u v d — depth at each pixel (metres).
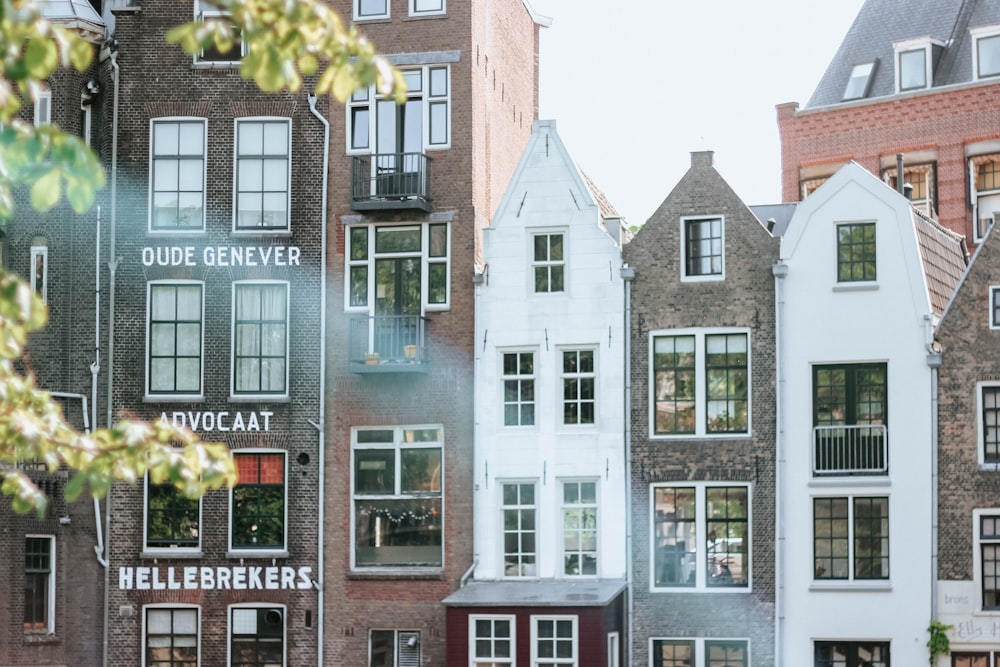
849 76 50.34
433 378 36.56
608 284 35.44
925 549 33.25
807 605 33.78
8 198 10.17
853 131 49.25
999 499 33.00
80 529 37.03
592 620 33.34
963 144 47.28
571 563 35.31
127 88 38.03
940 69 48.31
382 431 36.72
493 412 35.91
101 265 37.59
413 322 36.59
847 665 33.59
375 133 37.50
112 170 37.84
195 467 11.52
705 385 34.72
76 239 37.66
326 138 37.53
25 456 11.45
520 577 35.53
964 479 33.22
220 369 37.28
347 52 11.01
